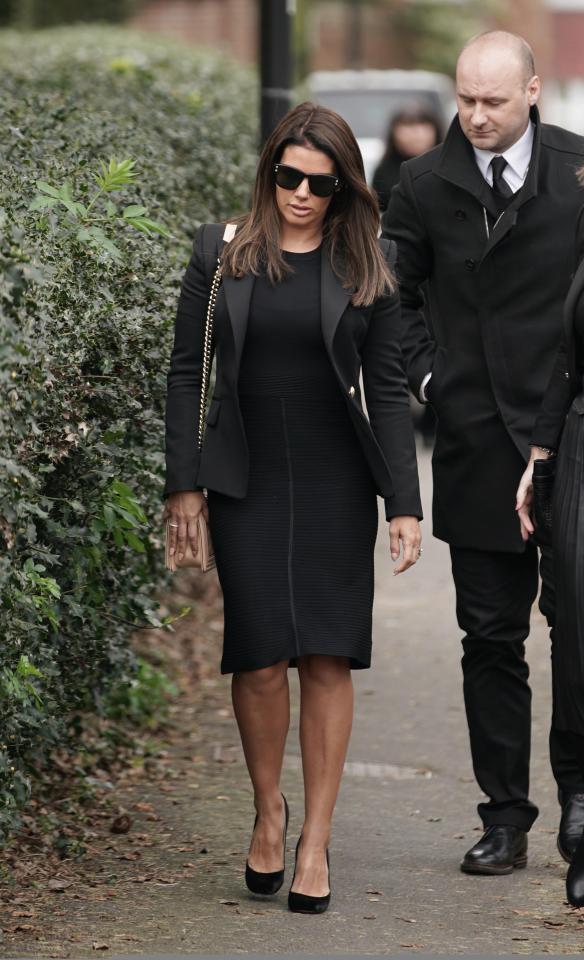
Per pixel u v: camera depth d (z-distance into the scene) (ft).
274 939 34.99
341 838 43.06
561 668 35.68
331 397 36.65
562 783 41.01
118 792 45.73
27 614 35.01
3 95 57.06
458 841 43.11
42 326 32.50
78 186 40.55
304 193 36.06
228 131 71.97
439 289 41.06
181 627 64.13
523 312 40.14
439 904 37.96
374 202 37.11
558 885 39.68
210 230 37.60
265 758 37.45
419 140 81.20
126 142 50.14
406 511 37.14
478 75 38.93
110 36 129.08
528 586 41.14
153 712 53.42
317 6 293.02
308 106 36.83
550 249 39.75
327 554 36.60
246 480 36.40
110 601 42.47
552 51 394.11
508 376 40.32
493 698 41.09
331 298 36.32
